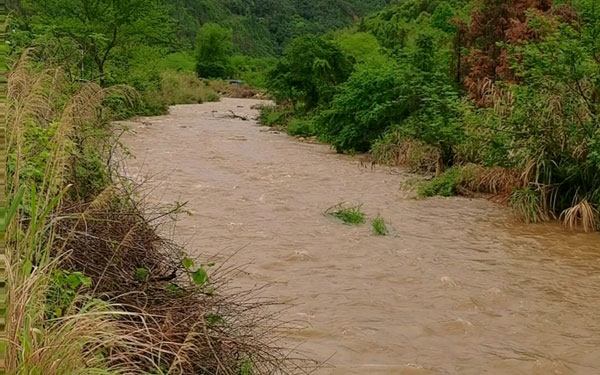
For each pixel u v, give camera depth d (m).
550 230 8.71
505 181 10.73
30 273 3.19
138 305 3.75
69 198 4.66
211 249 7.07
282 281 6.21
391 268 6.77
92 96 6.00
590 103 9.55
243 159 13.96
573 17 12.70
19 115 4.28
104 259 4.04
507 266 7.01
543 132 9.67
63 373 2.76
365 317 5.43
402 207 9.84
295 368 4.24
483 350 4.93
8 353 2.58
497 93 12.84
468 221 9.09
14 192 3.38
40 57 6.79
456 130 12.00
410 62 15.16
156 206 6.69
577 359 4.84
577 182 9.42
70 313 3.25
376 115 14.80
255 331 4.60
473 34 14.48
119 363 3.22
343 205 9.73
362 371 4.45
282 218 8.73
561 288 6.35
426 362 4.68
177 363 3.34
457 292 6.12
